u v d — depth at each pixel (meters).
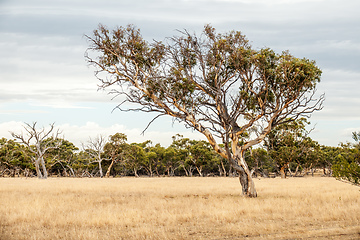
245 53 24.78
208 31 25.00
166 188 33.03
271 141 72.75
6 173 106.06
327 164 91.50
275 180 54.34
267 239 10.19
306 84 24.20
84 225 12.62
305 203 18.11
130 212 14.85
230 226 12.02
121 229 11.91
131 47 24.95
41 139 71.88
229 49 24.86
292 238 10.26
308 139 72.38
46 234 11.05
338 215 13.61
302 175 92.38
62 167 97.62
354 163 16.41
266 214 14.56
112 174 106.56
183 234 11.01
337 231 11.00
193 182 47.50
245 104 24.97
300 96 24.89
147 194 26.36
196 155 96.75
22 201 19.53
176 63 25.23
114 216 13.81
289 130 71.81
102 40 25.08
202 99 25.75
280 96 24.83
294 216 14.02
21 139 70.12
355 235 10.45
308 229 11.45
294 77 24.03
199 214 14.73
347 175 16.41
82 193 27.33
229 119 24.22
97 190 30.45
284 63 24.27
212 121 24.66
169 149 99.88
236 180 56.66
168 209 16.38
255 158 74.44
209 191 29.48
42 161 71.50
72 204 18.39
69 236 10.73
